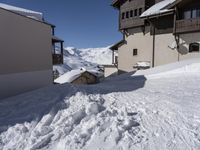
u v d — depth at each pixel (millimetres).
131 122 5020
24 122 5488
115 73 29188
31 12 21516
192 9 19844
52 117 5656
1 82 10070
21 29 11328
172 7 20453
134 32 26047
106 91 9359
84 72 25438
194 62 16578
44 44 13133
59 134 4656
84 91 8789
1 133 4953
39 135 4719
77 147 4125
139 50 25484
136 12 25359
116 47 29094
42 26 12898
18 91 11094
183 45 21031
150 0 25031
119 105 6551
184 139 4227
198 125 4820
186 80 11906
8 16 10477
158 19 22984
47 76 13398
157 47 23359
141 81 14219
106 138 4379
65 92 8344
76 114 5602
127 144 4113
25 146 4301
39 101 7316
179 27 20344
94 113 5758
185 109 5898
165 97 7535
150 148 3953
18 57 11133
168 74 15594
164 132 4555
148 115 5586
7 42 10445
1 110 6766
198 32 19844
